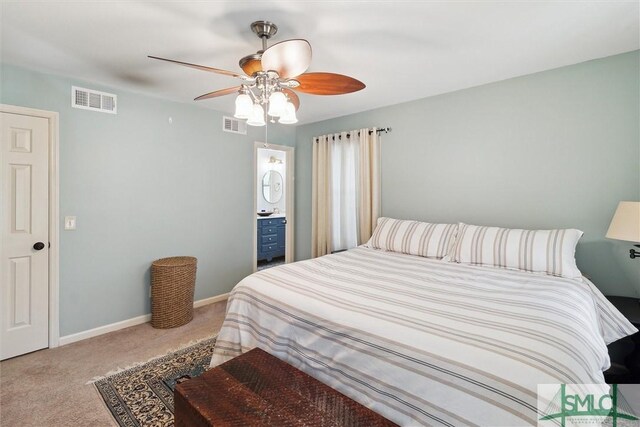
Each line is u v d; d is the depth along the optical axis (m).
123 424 1.70
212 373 1.44
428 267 2.37
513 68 2.47
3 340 2.37
